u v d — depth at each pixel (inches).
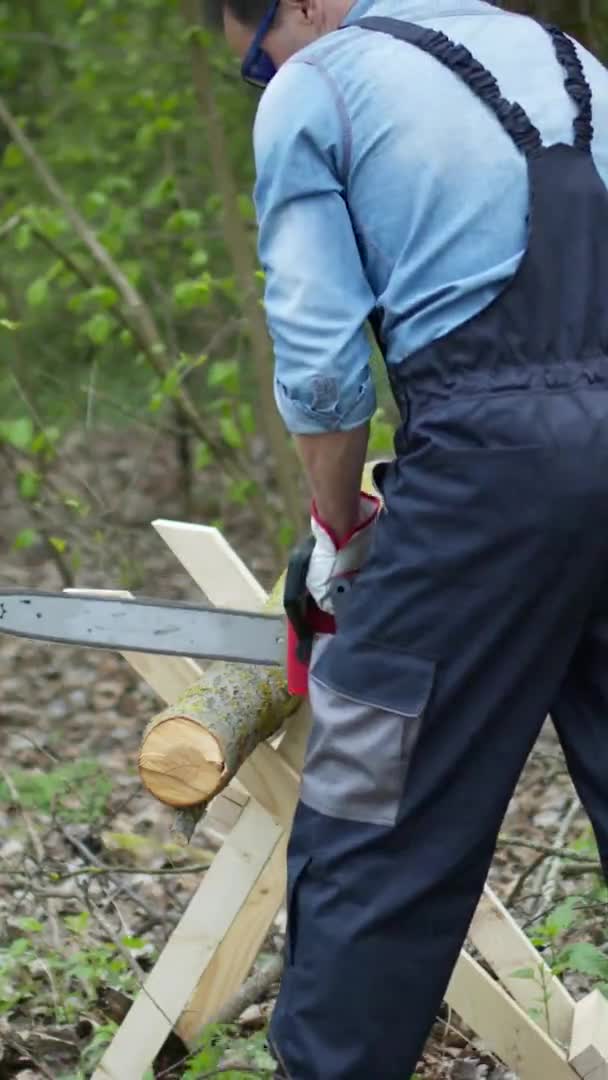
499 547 201.5
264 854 275.0
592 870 368.8
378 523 212.1
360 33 215.3
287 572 224.7
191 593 815.7
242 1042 290.4
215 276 813.9
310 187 207.9
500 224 206.8
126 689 679.1
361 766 209.6
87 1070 295.4
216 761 245.9
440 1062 306.0
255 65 233.6
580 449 200.7
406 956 212.1
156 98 692.1
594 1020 279.0
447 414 203.6
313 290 206.2
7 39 852.0
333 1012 212.5
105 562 694.5
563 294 205.9
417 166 207.2
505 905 358.0
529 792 495.5
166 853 417.4
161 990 280.7
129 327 663.1
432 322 206.1
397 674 206.7
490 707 206.8
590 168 211.8
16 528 921.5
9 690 683.4
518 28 219.9
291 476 649.6
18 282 851.4
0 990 322.3
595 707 220.2
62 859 420.5
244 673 257.3
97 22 813.9
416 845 211.0
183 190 807.7
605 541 203.6
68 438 1012.5
